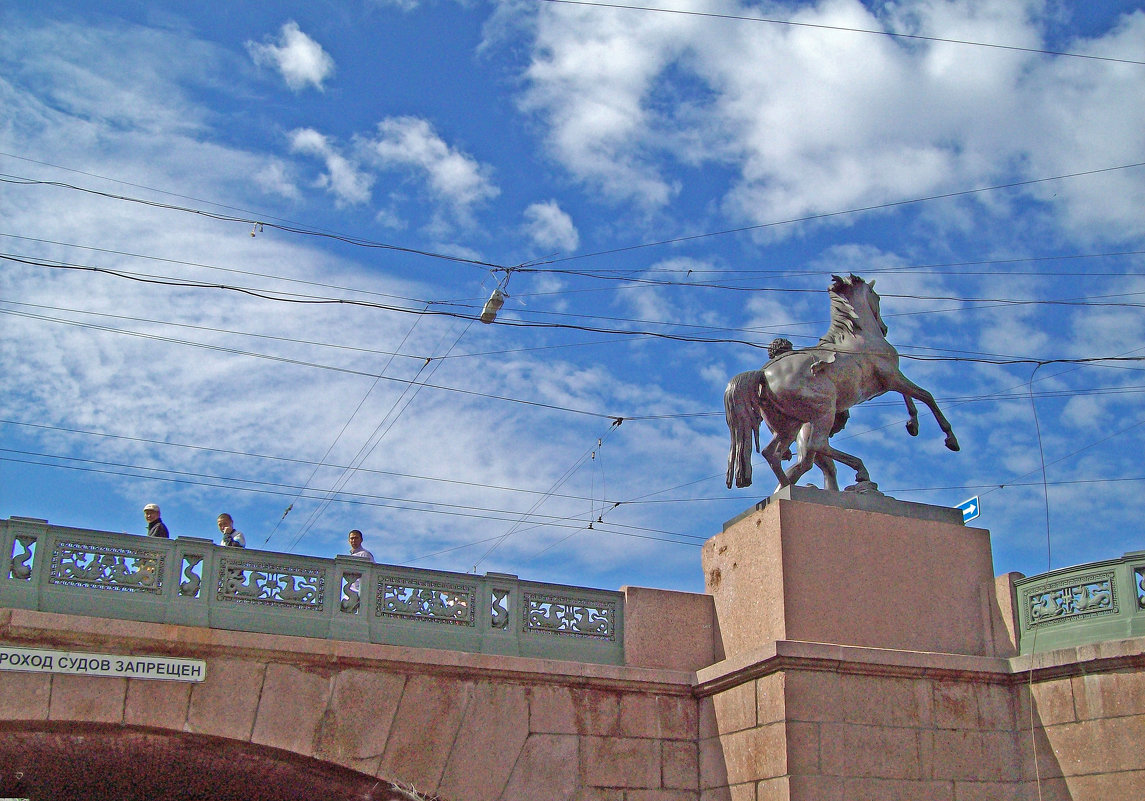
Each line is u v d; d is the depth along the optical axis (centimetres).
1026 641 1549
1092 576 1501
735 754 1510
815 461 1675
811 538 1563
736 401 1652
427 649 1476
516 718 1506
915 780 1461
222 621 1410
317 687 1425
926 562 1611
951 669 1514
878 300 1772
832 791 1420
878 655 1486
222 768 1447
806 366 1648
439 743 1462
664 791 1547
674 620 1641
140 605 1384
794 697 1443
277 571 1459
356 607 1477
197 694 1372
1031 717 1508
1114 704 1426
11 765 1427
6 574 1342
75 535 1384
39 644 1323
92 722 1325
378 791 1451
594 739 1536
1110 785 1409
